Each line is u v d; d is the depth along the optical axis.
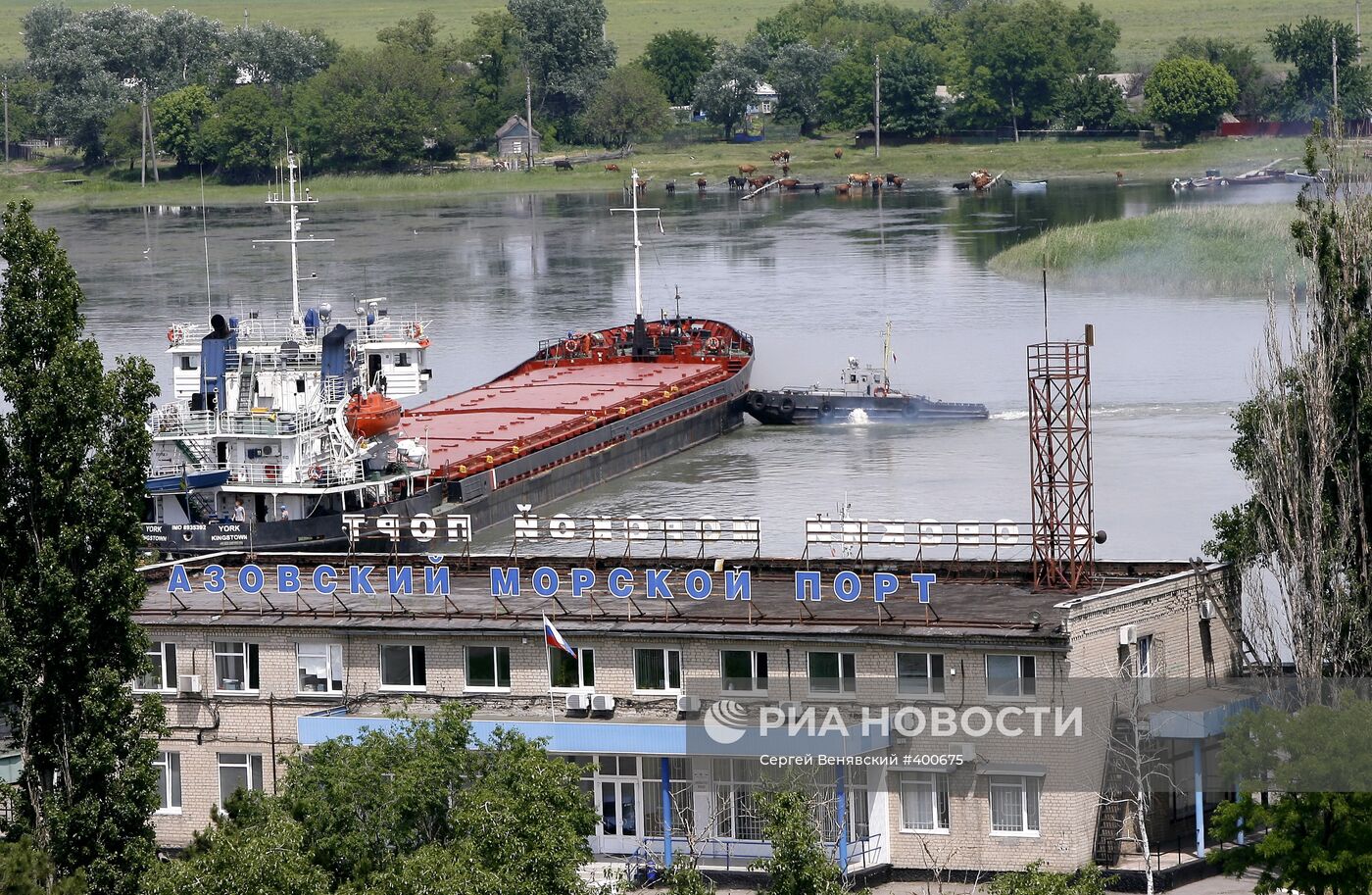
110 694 159.25
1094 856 165.62
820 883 140.00
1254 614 187.00
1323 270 188.38
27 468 160.25
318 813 144.00
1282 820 150.62
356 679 181.25
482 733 171.38
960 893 163.00
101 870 155.88
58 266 163.88
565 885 140.62
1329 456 180.88
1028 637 165.00
